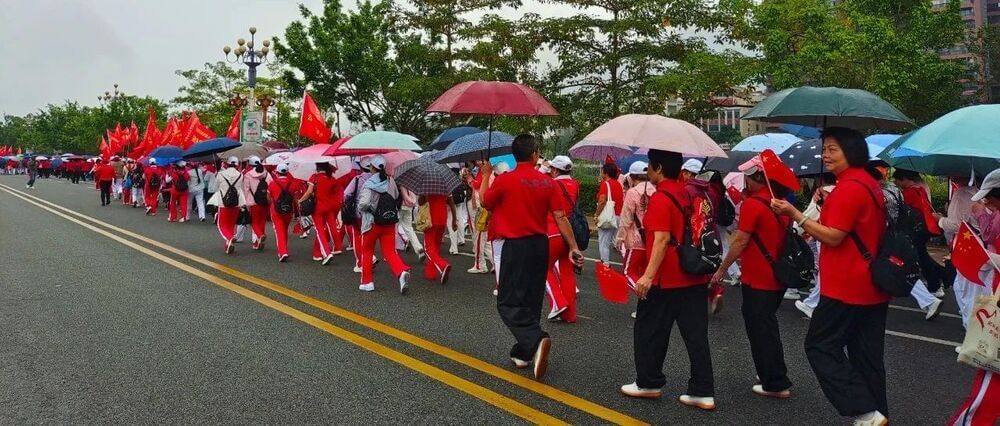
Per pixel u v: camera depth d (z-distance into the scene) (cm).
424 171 855
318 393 483
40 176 5875
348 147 873
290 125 3844
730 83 1795
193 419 435
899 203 725
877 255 392
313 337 630
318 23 2450
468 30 2195
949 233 714
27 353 572
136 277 932
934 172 738
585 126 2077
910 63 1577
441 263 917
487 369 544
